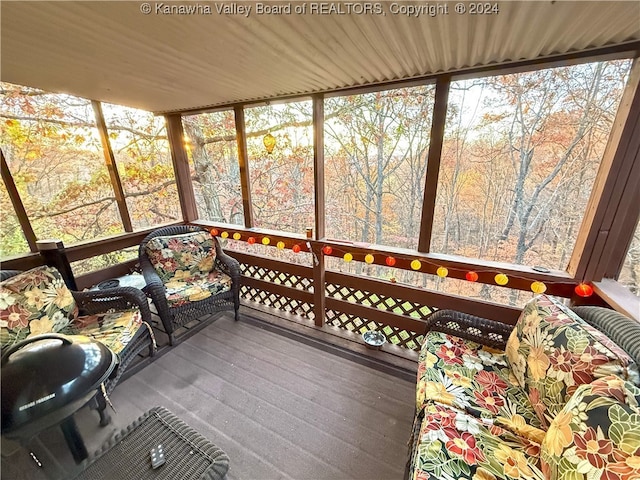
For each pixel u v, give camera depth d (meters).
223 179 4.05
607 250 1.47
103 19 1.01
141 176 3.41
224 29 1.10
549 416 1.04
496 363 1.42
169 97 2.23
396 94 2.78
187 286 2.44
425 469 0.91
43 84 1.87
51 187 2.73
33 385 0.80
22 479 1.03
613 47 1.27
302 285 2.71
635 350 1.00
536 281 1.67
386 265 2.12
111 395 1.79
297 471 1.36
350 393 1.83
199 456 1.03
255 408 1.71
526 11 0.97
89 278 2.61
